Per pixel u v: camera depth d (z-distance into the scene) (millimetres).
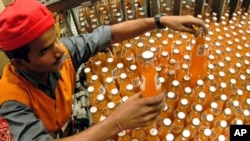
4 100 980
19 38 859
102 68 1391
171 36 1509
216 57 1394
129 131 1119
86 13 1802
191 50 1397
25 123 947
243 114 1124
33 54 908
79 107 1289
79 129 1296
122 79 1277
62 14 1605
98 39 1317
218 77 1279
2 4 1981
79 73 1467
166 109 1147
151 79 884
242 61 1397
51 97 1147
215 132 1083
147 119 888
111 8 1810
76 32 1797
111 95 1250
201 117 1130
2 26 863
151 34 1575
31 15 848
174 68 1331
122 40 1396
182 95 1229
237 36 1580
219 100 1179
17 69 1047
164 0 1844
